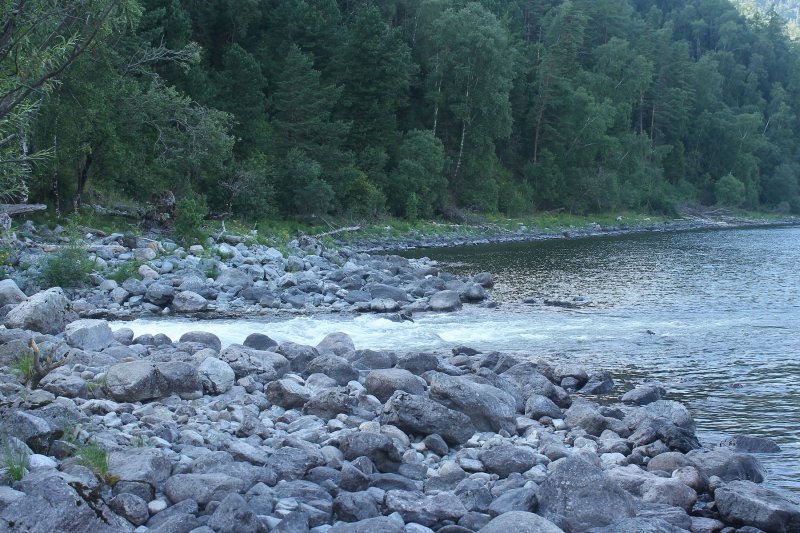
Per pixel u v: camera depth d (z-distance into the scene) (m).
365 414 11.01
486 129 67.44
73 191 33.94
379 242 49.59
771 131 112.88
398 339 18.69
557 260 39.59
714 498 8.75
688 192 94.44
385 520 6.96
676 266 36.44
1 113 8.42
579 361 16.61
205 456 8.24
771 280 30.88
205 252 29.67
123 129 35.03
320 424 10.54
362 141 60.22
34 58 8.72
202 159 38.88
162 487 7.67
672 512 8.16
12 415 8.00
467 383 11.26
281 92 52.41
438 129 68.56
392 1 75.62
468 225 61.34
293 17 61.31
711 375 15.38
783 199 103.69
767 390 14.21
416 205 58.47
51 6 8.77
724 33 130.12
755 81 117.94
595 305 24.62
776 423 12.19
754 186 101.44
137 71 37.09
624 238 59.09
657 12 131.88
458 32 65.75
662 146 92.62
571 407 12.31
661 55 100.50
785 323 21.22
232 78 49.97
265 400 11.61
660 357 17.02
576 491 7.92
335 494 8.12
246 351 13.30
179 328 19.02
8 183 14.65
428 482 8.69
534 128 78.94
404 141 61.78
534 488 8.38
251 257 30.14
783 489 9.34
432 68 67.88
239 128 49.34
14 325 15.65
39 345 13.00
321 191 48.59
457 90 66.62
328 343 15.71
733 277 31.94
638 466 9.90
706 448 10.83
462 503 8.02
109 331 14.97
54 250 26.33
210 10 60.56
